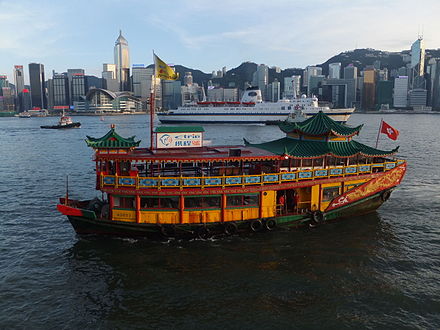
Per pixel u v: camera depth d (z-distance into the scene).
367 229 33.88
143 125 196.38
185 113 176.38
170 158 30.30
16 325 20.33
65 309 21.83
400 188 48.34
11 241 31.55
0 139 123.62
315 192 33.91
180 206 30.33
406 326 20.20
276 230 33.03
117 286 24.34
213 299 22.81
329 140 34.94
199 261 27.69
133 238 31.34
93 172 61.28
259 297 23.00
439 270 26.25
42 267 26.91
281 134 124.44
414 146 90.56
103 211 31.20
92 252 29.22
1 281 24.88
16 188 50.31
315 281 24.84
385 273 25.86
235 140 105.25
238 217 31.53
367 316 21.08
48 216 38.16
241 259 27.98
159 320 20.83
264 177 31.59
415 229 34.03
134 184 29.88
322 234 32.62
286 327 20.19
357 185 35.62
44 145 103.25
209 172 33.75
